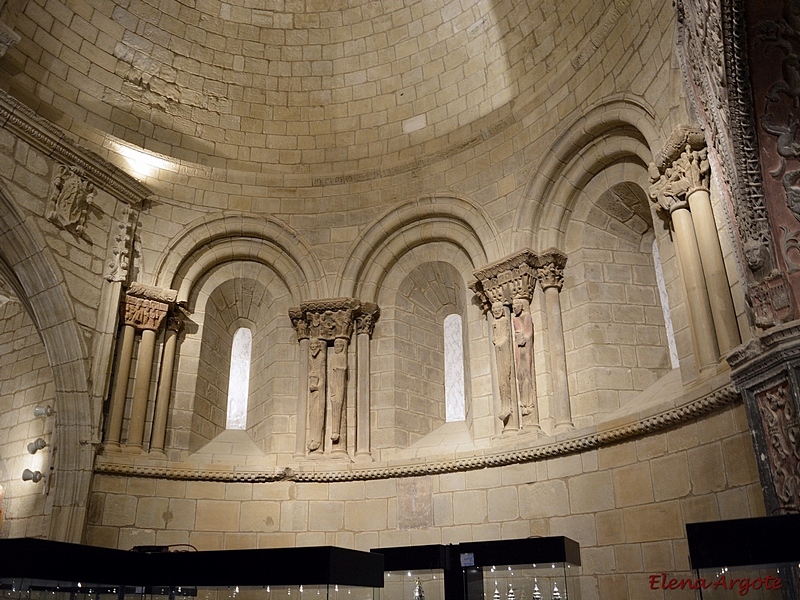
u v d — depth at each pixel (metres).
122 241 13.75
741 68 7.75
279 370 14.59
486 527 11.91
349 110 16.36
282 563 6.68
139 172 14.61
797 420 7.34
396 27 16.17
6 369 16.22
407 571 8.71
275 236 15.10
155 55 15.57
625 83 11.69
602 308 12.34
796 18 7.49
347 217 15.09
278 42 16.59
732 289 9.38
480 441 12.91
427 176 14.78
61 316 12.62
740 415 8.77
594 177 12.76
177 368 14.28
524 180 13.31
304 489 13.29
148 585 7.04
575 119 12.48
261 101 16.44
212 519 12.99
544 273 12.74
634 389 11.88
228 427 15.05
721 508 8.93
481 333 13.55
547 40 13.90
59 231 12.84
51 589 6.68
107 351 13.08
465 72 15.34
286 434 14.10
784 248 7.88
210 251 15.00
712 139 8.88
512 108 14.10
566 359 12.34
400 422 13.95
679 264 10.02
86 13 14.66
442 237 14.49
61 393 12.55
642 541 9.96
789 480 7.48
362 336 14.42
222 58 16.28
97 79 14.77
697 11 7.98
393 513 12.84
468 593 8.34
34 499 14.40
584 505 10.86
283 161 16.12
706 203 9.71
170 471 13.01
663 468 9.91
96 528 12.30
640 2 11.37
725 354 9.12
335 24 16.55
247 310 15.77
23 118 12.38
